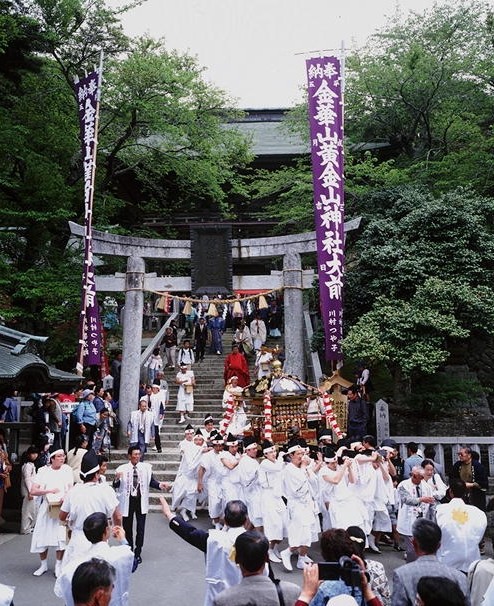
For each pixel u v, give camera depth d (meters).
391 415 16.12
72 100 20.42
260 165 29.05
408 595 4.41
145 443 14.60
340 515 9.21
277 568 9.18
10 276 17.41
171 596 7.63
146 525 11.59
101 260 23.42
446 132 21.66
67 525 7.34
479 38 21.61
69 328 19.38
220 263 16.91
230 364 17.64
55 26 19.31
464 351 19.78
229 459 10.34
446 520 6.01
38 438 12.59
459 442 13.27
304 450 9.34
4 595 3.88
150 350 19.47
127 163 24.00
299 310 16.80
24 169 19.44
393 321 14.29
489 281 15.55
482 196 18.91
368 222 18.77
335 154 15.32
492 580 4.05
